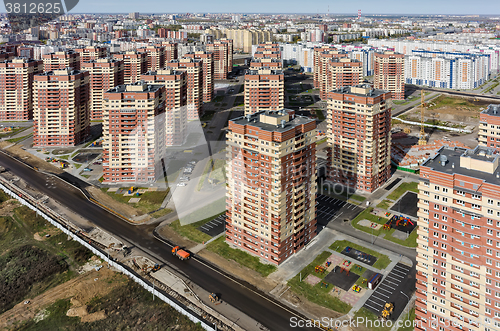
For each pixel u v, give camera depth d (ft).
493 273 369.50
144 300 514.27
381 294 513.86
